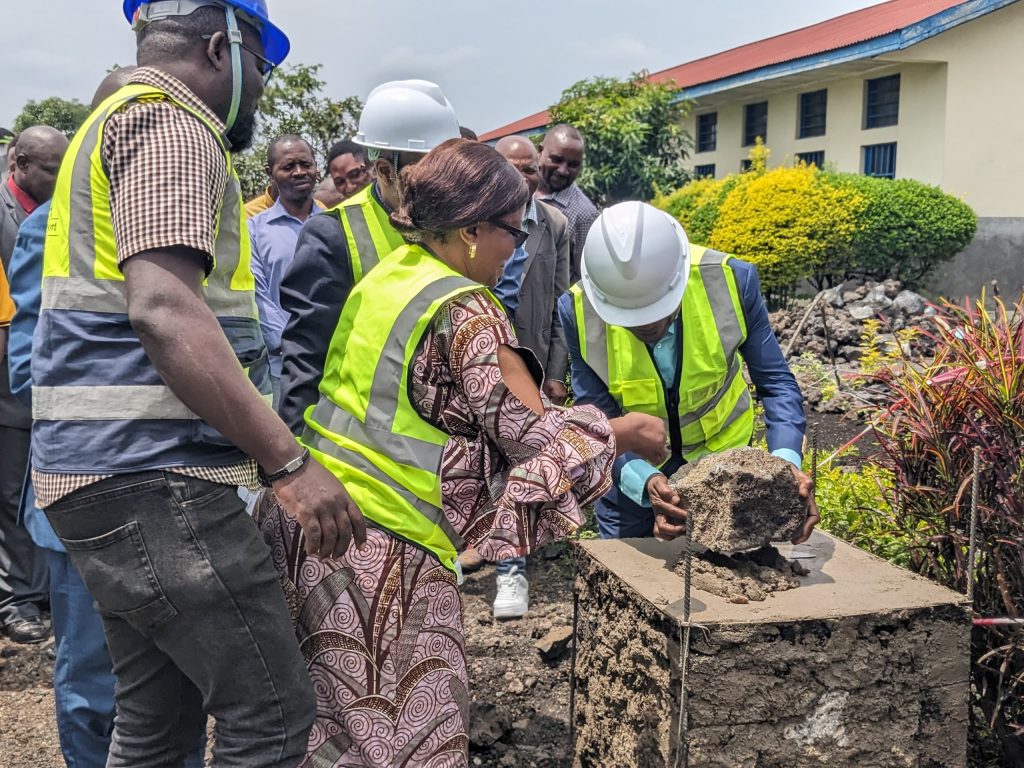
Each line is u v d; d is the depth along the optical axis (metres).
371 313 1.96
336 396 2.01
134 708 1.96
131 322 1.57
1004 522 2.51
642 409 2.84
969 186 12.91
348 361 1.99
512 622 4.06
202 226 1.61
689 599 2.09
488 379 1.83
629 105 14.88
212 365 1.57
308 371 2.62
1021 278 12.27
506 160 1.97
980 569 2.57
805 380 7.37
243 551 1.74
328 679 1.89
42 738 3.28
